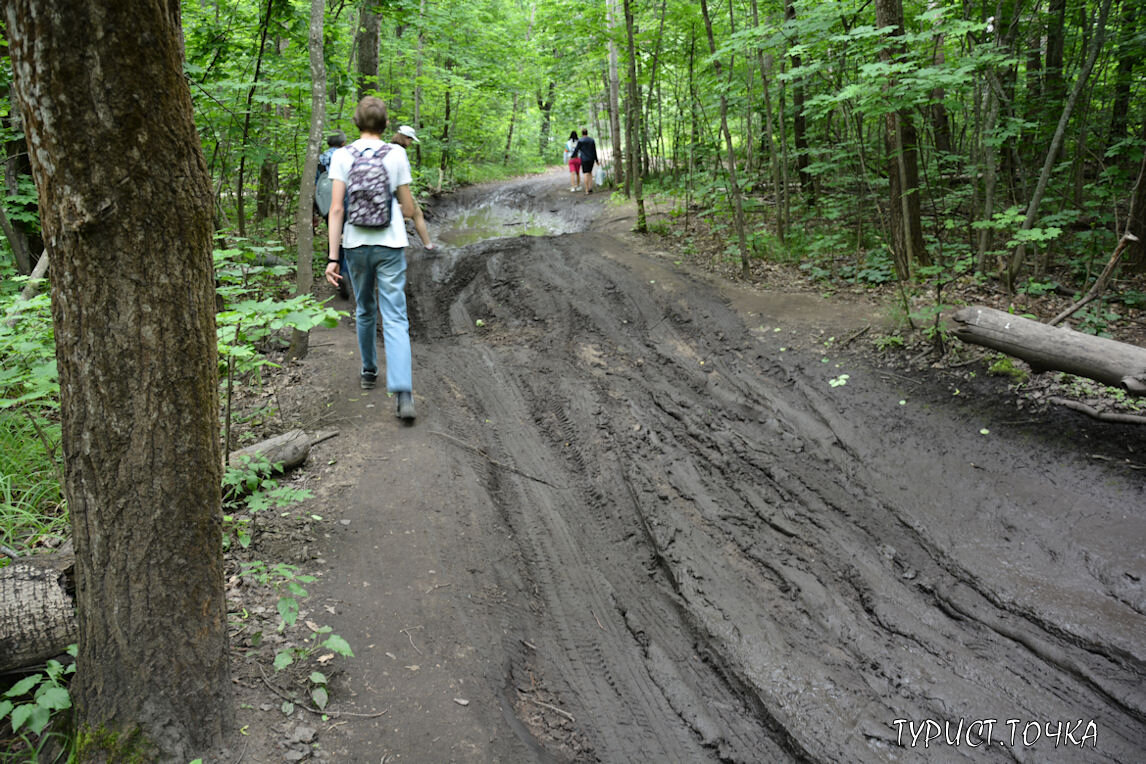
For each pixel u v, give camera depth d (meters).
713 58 7.34
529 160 26.80
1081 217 8.00
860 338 6.17
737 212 8.01
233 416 4.84
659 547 4.00
